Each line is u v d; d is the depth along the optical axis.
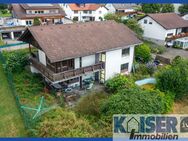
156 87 22.92
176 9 60.06
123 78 22.91
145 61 30.16
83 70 22.09
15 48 30.95
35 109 17.98
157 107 17.98
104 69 23.94
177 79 21.61
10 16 52.28
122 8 63.94
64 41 21.66
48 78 21.17
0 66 26.34
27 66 25.86
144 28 43.53
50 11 47.25
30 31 21.02
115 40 24.39
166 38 40.53
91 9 60.12
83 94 22.03
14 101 19.81
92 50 22.12
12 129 16.52
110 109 17.31
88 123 16.83
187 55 36.22
